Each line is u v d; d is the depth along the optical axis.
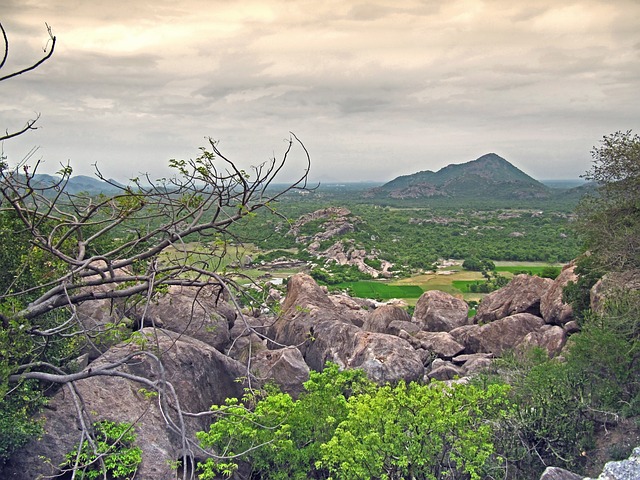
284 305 25.91
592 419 14.09
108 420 12.48
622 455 12.43
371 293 65.19
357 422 11.30
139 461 11.32
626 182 23.09
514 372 15.94
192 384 14.52
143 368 14.13
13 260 13.23
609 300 18.12
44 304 12.07
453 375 20.28
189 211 12.27
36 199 11.89
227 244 12.73
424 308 29.69
